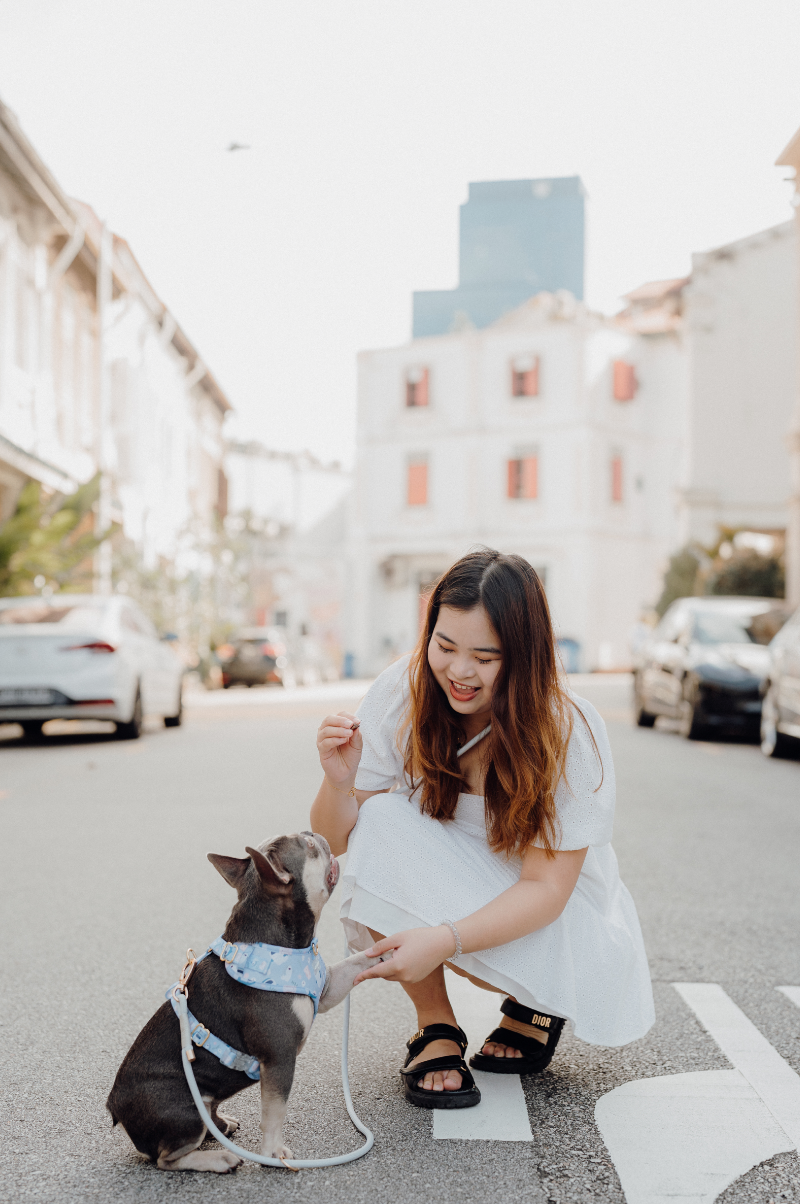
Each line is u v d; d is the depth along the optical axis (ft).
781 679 37.96
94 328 85.61
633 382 139.95
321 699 75.66
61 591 59.62
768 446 116.37
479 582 9.84
